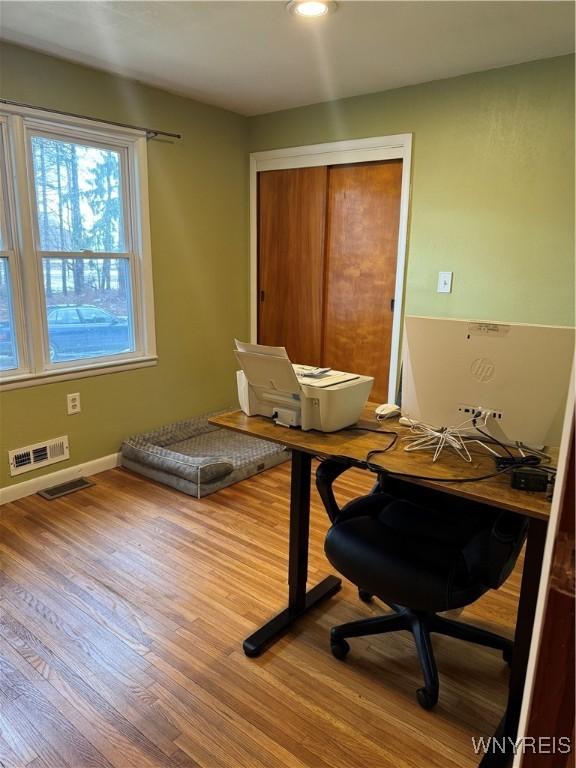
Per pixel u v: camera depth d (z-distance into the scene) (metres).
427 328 1.64
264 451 3.60
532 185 2.95
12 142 2.78
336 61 2.90
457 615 2.12
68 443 3.28
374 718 1.64
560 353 1.46
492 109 3.00
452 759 1.51
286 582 2.31
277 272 4.22
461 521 1.82
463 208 3.21
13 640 1.93
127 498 3.09
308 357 4.18
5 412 2.95
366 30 2.50
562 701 0.57
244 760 1.49
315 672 1.82
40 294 3.04
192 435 3.88
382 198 3.57
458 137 3.15
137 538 2.65
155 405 3.79
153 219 3.55
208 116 3.78
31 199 2.92
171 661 1.85
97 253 3.30
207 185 3.87
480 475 1.51
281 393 1.90
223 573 2.37
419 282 3.45
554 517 0.57
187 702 1.68
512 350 1.52
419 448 1.70
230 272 4.20
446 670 1.85
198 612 2.11
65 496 3.10
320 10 2.29
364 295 3.79
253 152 4.12
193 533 2.70
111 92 3.17
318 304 4.03
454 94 3.12
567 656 0.55
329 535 1.80
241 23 2.44
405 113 3.33
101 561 2.45
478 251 3.20
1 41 2.66
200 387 4.12
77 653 1.88
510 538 1.46
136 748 1.52
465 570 1.60
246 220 4.25
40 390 3.09
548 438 1.58
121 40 2.64
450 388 1.67
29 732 1.57
